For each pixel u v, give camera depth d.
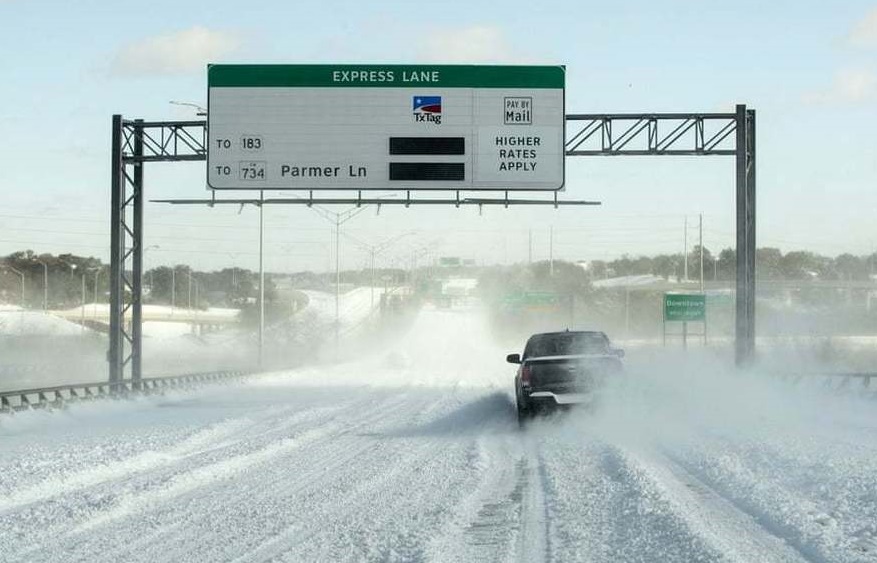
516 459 18.53
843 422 24.33
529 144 34.22
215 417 30.86
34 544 10.88
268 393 45.81
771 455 16.92
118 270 39.03
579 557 9.70
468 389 46.38
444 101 34.22
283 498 14.03
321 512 12.80
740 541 10.12
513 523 11.78
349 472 16.83
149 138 38.69
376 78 34.31
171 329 142.12
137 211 39.12
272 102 34.53
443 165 34.22
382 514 12.55
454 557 9.84
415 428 25.88
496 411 31.64
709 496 13.26
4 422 28.92
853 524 10.77
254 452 19.41
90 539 11.13
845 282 141.88
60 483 15.42
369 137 34.31
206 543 10.88
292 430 25.05
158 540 11.07
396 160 34.25
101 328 122.75
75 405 34.50
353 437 23.45
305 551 10.35
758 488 13.43
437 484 15.24
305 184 34.41
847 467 14.98
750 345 37.12
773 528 10.88
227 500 13.93
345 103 34.38
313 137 34.41
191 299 198.00
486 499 13.70
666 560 9.26
